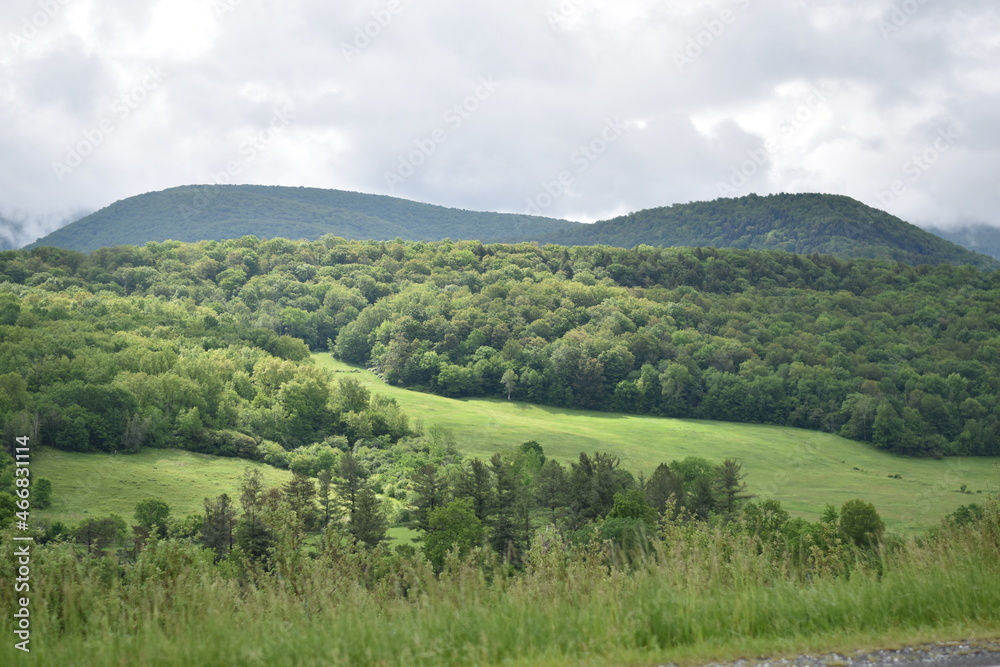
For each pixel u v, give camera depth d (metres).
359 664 7.63
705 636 8.20
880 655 7.43
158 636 8.21
